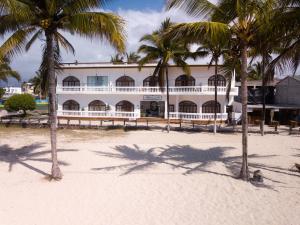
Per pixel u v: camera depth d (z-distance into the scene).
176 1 10.41
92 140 23.78
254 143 22.36
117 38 10.60
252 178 12.79
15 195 10.83
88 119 40.91
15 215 9.09
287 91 41.34
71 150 19.30
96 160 16.45
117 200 10.43
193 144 21.84
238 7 10.43
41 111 54.69
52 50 11.72
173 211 9.50
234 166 15.08
